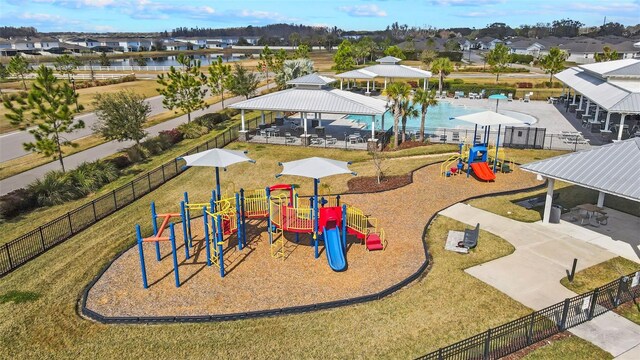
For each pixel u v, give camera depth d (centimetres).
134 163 3300
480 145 2766
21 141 3956
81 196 2639
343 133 4041
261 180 2795
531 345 1250
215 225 1778
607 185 1695
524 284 1545
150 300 1504
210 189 2662
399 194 2434
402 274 1625
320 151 3462
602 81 3997
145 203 2467
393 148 3459
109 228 2138
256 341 1289
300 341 1284
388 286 1547
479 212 2180
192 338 1311
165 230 2077
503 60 7281
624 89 3425
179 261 1767
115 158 3172
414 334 1297
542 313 1300
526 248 1805
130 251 1862
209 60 15288
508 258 1727
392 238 1925
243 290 1551
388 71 5928
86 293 1547
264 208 2150
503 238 1895
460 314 1381
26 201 2419
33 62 12588
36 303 1520
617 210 2172
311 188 2619
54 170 3014
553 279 1575
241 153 1953
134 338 1321
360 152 3397
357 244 1886
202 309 1445
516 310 1394
